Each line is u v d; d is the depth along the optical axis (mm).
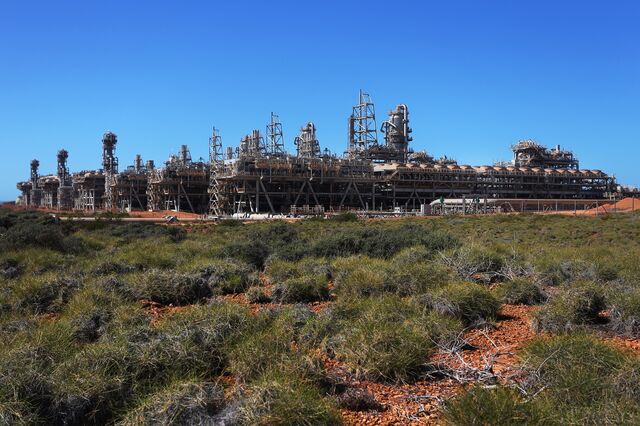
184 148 166125
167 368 8055
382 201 151625
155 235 40344
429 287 14633
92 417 6906
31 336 9031
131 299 14625
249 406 6316
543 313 11703
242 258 22766
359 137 161375
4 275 18672
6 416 6262
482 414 6098
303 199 138375
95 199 185625
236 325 10023
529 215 82688
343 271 17484
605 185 183375
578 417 6125
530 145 186250
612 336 10789
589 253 23203
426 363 8773
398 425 6828
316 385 7793
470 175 157125
